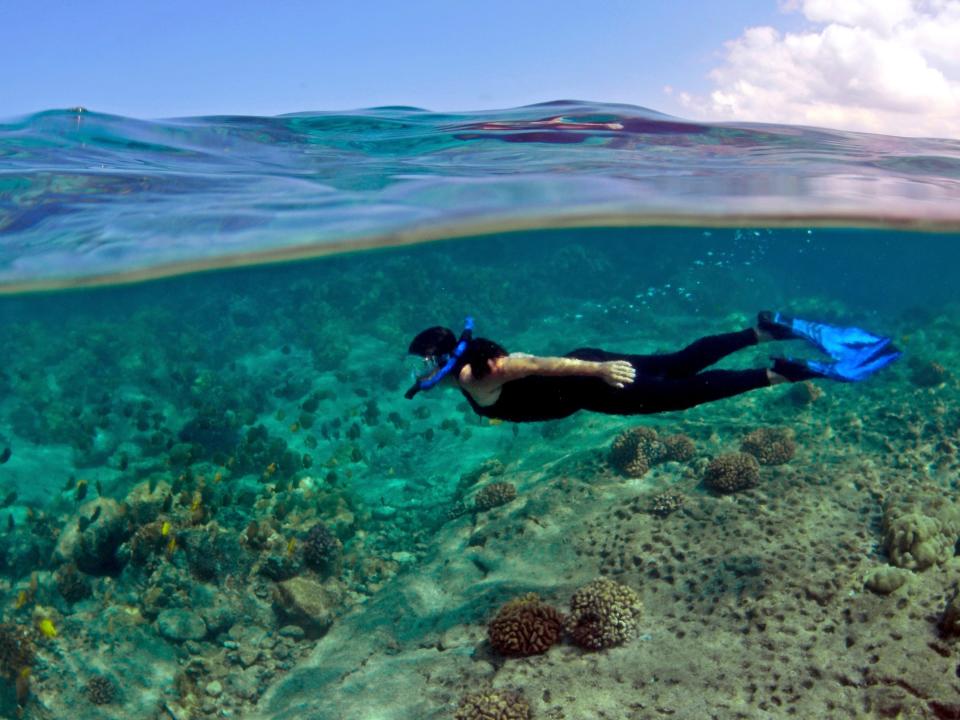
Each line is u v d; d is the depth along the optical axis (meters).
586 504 9.52
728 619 6.63
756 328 4.45
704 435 11.41
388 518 11.48
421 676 6.95
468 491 11.70
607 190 11.20
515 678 6.31
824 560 7.20
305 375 19.67
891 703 5.14
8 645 8.20
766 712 5.36
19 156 10.16
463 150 10.73
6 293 16.48
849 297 47.25
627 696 5.83
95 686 7.81
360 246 14.20
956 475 9.69
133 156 10.15
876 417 11.84
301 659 8.24
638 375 3.94
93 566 9.65
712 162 10.92
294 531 10.00
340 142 10.55
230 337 24.45
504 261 37.38
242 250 13.39
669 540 8.14
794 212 12.75
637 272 37.06
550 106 11.60
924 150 11.93
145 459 14.42
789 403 13.40
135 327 27.20
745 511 8.45
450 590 8.65
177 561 9.09
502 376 3.60
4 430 16.72
